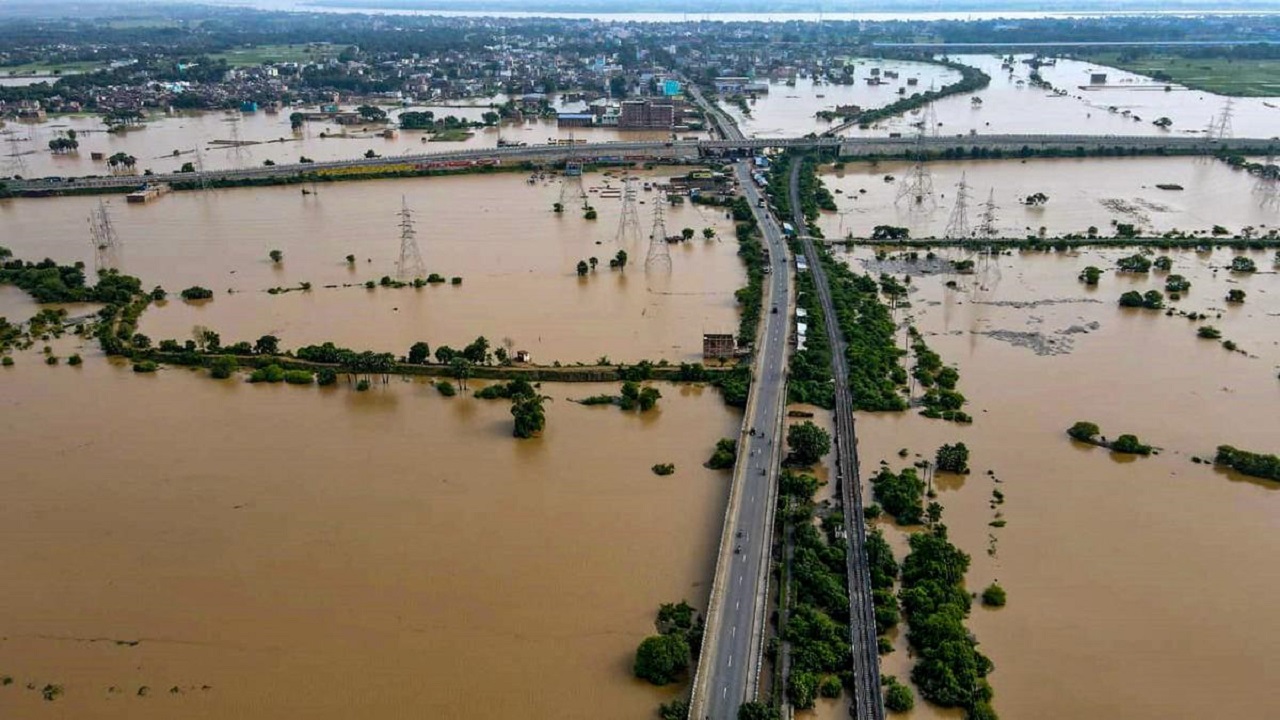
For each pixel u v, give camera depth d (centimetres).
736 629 14138
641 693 13238
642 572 15600
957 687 12912
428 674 13550
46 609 14875
